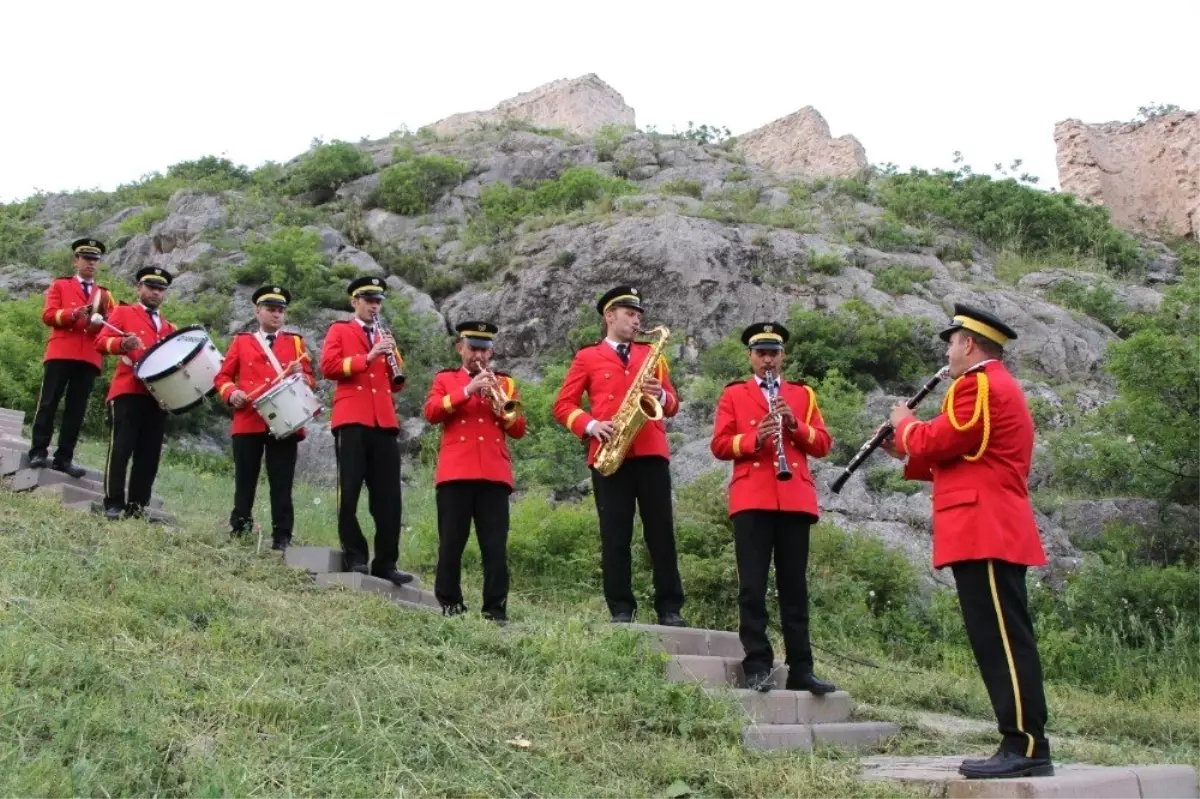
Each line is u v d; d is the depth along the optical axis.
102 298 11.32
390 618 8.18
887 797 5.73
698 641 8.23
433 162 30.58
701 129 36.34
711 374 20.53
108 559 8.23
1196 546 14.52
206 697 5.89
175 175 34.53
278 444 10.66
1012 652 5.95
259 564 9.61
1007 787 5.48
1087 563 13.73
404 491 17.27
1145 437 14.86
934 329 21.25
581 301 23.16
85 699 5.56
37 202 33.78
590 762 6.04
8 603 6.71
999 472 6.18
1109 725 9.38
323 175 31.83
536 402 19.08
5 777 4.55
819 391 19.12
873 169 33.72
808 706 7.79
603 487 8.73
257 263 23.31
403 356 21.38
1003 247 28.62
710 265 22.92
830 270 23.30
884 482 16.09
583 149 33.25
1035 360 21.50
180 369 10.47
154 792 4.86
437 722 6.15
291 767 5.27
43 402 11.42
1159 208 37.34
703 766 6.14
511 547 13.02
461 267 25.69
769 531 8.02
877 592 12.88
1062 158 38.62
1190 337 15.28
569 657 7.41
